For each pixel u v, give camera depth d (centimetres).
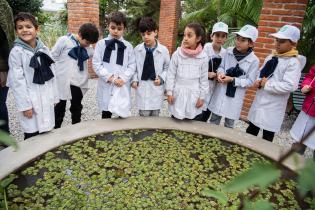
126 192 189
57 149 228
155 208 177
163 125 282
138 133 269
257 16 477
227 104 292
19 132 335
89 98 499
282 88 250
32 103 228
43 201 173
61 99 315
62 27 1099
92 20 554
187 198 188
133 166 219
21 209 164
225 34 290
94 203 177
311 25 435
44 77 231
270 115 269
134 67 290
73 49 306
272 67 263
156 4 1162
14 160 203
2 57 253
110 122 279
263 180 36
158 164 225
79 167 210
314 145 241
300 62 259
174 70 282
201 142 260
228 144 260
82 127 263
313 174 35
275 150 247
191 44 265
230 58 291
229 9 532
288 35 245
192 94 279
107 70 280
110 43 277
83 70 319
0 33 245
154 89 292
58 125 330
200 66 274
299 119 266
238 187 36
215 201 186
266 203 51
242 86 278
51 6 1984
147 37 273
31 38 223
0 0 235
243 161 233
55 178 195
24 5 1016
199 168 221
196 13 719
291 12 341
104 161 221
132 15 1199
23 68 223
